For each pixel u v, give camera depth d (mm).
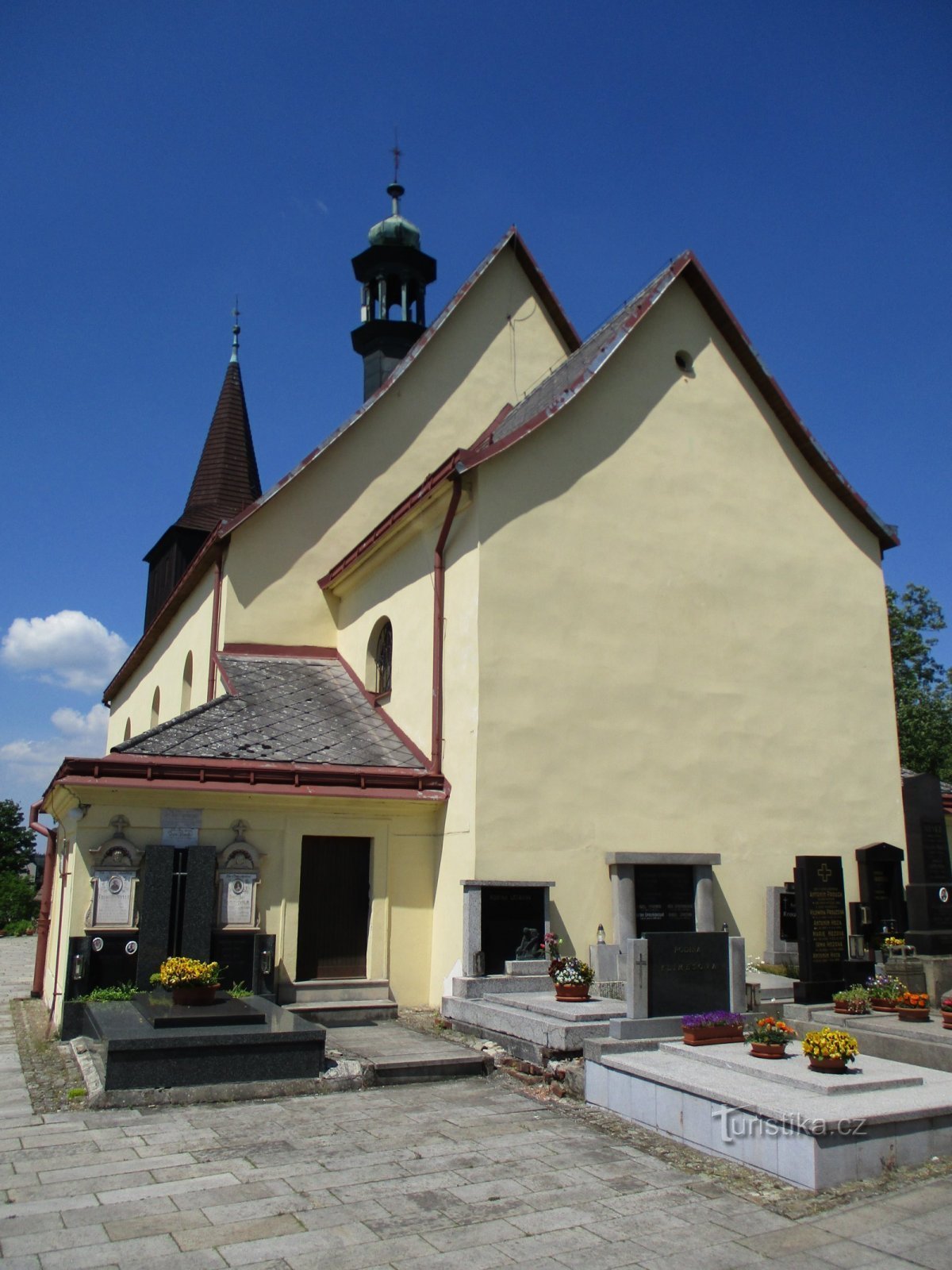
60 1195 7078
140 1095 9367
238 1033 9852
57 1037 12180
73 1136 8414
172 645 24266
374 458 19719
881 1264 6148
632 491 15383
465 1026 12320
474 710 13617
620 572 14984
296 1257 6156
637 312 15648
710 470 16203
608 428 15391
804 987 12422
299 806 13703
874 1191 7289
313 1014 13031
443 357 20438
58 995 12938
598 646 14562
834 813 16094
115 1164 7727
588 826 13961
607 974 13031
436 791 14258
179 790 12867
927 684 32969
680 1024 10492
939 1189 7324
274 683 17281
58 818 14391
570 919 13570
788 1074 8664
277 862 13523
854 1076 8625
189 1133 8523
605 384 15500
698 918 14320
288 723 15695
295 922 13461
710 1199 7199
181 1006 10734
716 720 15344
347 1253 6227
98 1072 9891
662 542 15469
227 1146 8203
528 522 14383
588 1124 9016
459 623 14328
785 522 16781
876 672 17156
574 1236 6535
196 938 12562
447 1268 6043
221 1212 6820
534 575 14266
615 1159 8039
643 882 14180
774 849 15422
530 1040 11039
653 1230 6652
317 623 19094
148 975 12188
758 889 15164
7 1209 6824
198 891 12703
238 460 29234
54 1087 10008
